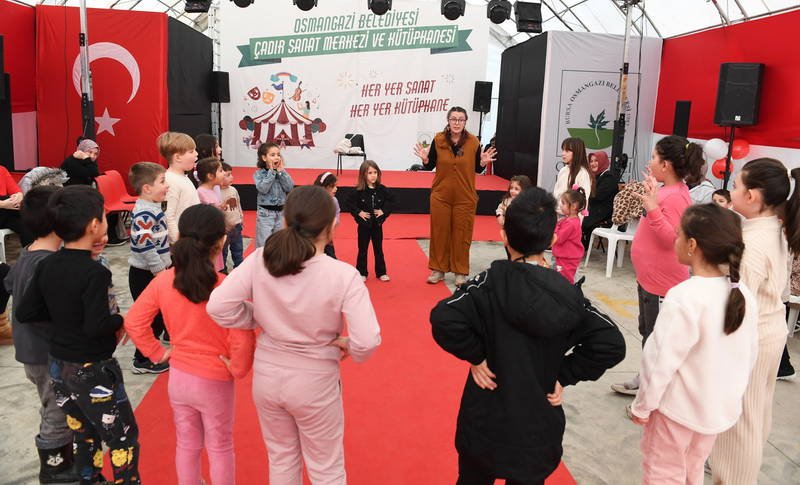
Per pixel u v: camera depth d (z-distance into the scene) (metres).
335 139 12.38
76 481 2.74
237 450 3.07
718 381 2.14
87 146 7.08
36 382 2.59
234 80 12.02
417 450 3.13
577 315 1.84
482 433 1.95
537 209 1.91
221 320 2.08
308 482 2.79
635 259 3.53
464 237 6.01
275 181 5.45
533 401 1.89
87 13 8.59
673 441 2.23
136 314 2.30
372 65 12.23
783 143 7.29
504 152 11.48
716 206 2.15
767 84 7.50
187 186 4.03
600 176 7.70
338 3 11.98
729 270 2.10
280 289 2.03
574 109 9.46
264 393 2.12
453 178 5.90
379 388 3.83
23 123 8.54
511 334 1.89
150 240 3.48
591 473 3.02
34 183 4.66
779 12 7.30
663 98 9.68
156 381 3.82
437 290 5.96
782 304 2.58
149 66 8.77
